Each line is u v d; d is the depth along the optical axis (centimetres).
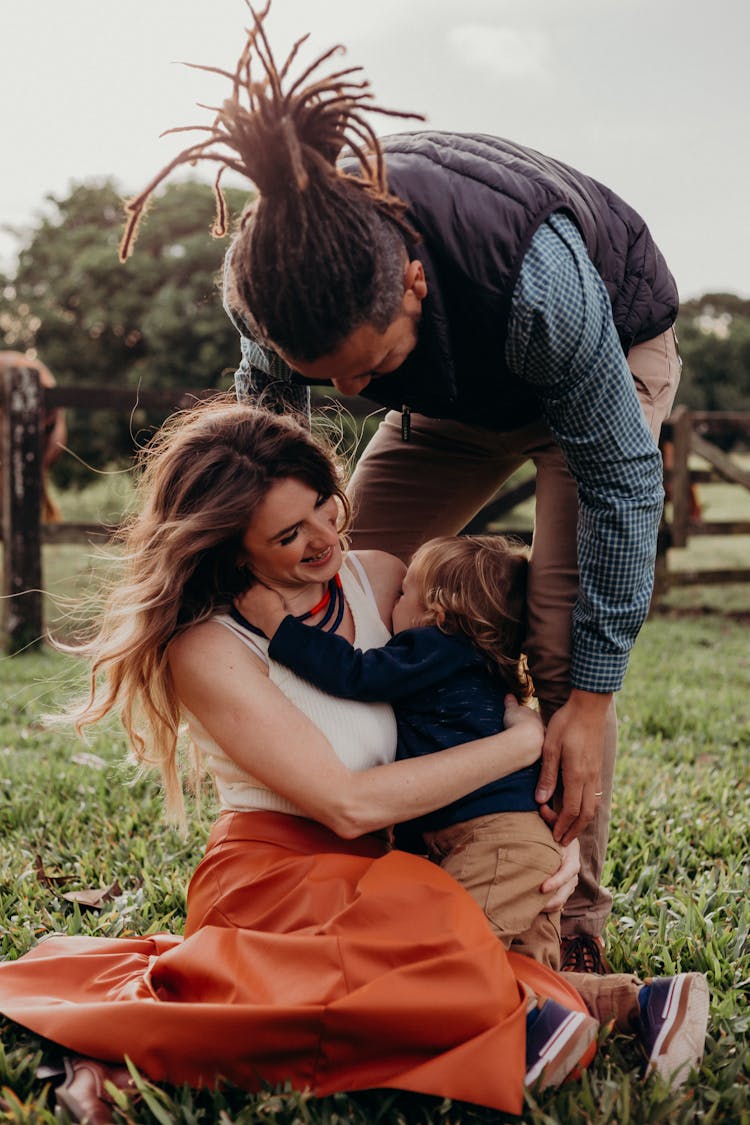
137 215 191
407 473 277
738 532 905
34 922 266
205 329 1430
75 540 725
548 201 199
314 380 242
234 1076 185
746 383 2662
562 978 209
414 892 193
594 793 223
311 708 215
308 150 176
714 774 404
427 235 192
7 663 649
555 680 228
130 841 324
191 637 213
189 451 215
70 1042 189
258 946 192
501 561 235
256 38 174
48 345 1608
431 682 223
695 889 291
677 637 762
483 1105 178
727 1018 215
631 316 228
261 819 215
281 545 209
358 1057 183
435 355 201
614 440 204
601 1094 187
